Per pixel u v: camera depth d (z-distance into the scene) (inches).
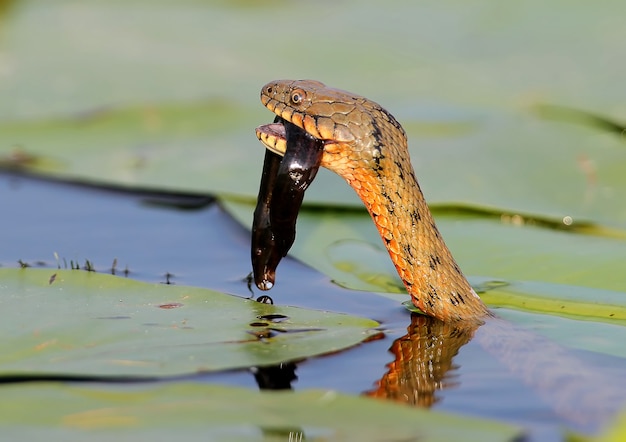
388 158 418.9
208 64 821.2
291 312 390.3
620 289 439.2
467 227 515.8
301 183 413.1
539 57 789.9
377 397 331.9
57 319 366.0
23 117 706.8
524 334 394.9
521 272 461.4
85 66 806.5
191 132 686.5
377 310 422.6
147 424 288.8
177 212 577.9
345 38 888.3
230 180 585.6
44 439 279.6
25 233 534.6
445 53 842.2
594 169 580.7
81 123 703.1
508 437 284.0
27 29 901.2
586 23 831.7
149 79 780.6
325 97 424.8
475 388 341.1
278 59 836.6
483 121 673.6
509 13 884.0
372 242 501.0
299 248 492.4
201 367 329.4
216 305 391.2
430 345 382.3
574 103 682.2
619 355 373.4
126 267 476.4
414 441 279.6
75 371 322.7
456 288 418.6
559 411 321.7
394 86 772.0
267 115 714.8
